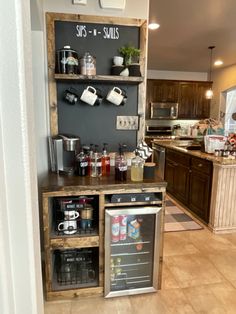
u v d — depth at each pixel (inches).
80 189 66.1
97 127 84.7
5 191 21.0
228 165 109.8
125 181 70.5
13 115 20.5
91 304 70.7
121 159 72.6
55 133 81.9
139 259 78.0
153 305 70.6
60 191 65.7
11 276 22.1
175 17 126.0
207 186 120.3
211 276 83.8
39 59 77.4
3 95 20.1
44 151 82.5
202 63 234.7
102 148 85.7
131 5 79.6
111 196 68.6
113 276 76.5
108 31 80.1
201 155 124.6
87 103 80.9
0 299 20.4
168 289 77.1
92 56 76.1
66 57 72.6
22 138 20.9
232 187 113.7
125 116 85.5
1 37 19.5
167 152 172.1
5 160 20.8
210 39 161.6
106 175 76.4
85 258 78.7
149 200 69.7
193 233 115.0
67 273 77.1
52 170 81.8
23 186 21.5
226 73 251.0
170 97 263.7
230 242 107.3
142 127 86.6
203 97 271.6
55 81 79.0
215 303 71.8
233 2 109.4
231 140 125.3
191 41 165.8
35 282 23.9
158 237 72.0
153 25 136.7
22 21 20.2
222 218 115.2
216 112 268.7
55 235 69.5
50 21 76.0
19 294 22.9
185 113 269.6
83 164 74.8
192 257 94.9
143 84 84.0
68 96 79.6
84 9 77.6
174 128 273.9
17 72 20.1
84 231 71.6
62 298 71.5
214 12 120.2
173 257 94.5
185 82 263.9
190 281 81.0
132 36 81.5
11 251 22.0
